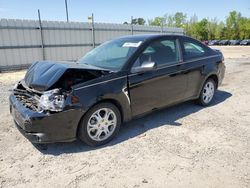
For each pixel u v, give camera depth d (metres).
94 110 3.32
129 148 3.39
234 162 3.01
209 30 81.56
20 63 13.55
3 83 8.90
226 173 2.79
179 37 4.59
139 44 3.98
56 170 2.90
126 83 3.60
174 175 2.77
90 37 16.22
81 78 3.33
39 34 14.01
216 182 2.63
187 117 4.54
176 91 4.42
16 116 3.33
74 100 3.11
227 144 3.47
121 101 3.57
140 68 3.66
